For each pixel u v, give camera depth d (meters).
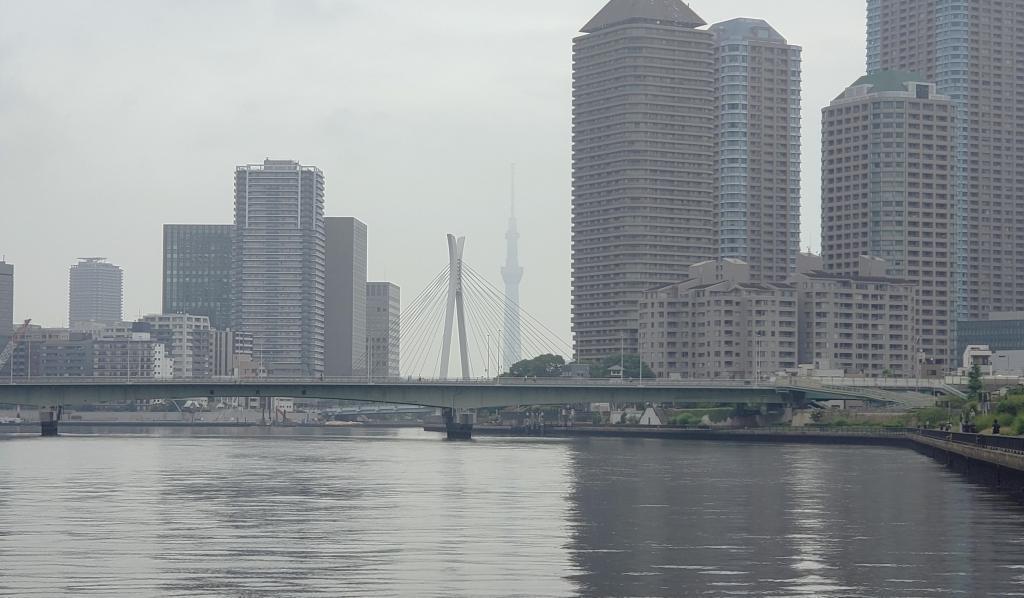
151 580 93.88
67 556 105.56
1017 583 93.81
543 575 96.50
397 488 176.88
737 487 181.75
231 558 104.38
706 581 94.38
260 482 187.75
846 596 88.81
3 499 156.88
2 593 88.69
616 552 108.81
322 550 109.25
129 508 145.50
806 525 130.12
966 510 145.62
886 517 138.12
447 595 88.25
